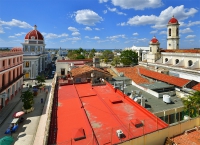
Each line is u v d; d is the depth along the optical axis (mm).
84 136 12070
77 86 26438
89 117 15414
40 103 40000
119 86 25641
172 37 68000
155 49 62875
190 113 19891
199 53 44594
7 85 38750
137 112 16828
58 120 14711
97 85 26656
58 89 24453
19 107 37125
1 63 36188
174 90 28250
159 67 54625
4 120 30328
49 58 126688
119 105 18594
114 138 12016
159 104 22438
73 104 18375
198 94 20391
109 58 136625
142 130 13250
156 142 12875
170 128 13609
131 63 80375
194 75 38844
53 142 11398
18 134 25297
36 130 26656
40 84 55500
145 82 32344
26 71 70625
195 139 13391
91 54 141000
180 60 51594
